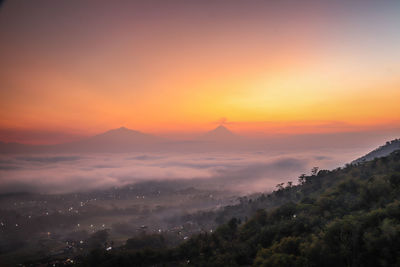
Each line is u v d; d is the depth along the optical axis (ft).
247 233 247.29
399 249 144.36
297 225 209.26
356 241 154.20
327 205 244.42
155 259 247.70
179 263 235.40
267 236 215.92
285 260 156.15
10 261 408.05
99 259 266.98
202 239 268.62
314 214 233.76
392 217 172.76
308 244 166.50
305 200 300.40
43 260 399.65
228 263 195.52
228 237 258.57
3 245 499.51
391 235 150.00
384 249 144.97
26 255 437.99
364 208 227.81
